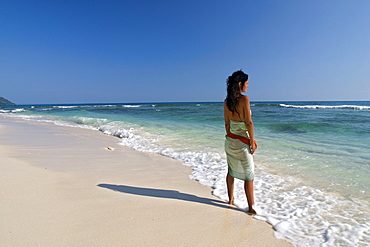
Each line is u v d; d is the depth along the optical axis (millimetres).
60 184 3652
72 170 4602
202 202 3270
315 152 6156
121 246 2080
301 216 2891
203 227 2527
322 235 2469
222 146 7195
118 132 10383
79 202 2988
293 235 2449
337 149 6441
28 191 3250
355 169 4691
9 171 4133
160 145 7633
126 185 3867
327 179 4207
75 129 12320
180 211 2893
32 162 5000
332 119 14242
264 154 6047
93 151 6723
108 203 3012
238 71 2998
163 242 2191
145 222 2551
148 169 4992
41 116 22953
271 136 8836
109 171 4711
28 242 2051
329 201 3332
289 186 3926
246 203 3262
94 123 14961
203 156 5996
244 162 3029
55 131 11273
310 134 9133
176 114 21250
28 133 10242
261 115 18609
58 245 2033
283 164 5164
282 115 18328
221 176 4500
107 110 32531
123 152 6730
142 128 11578
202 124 13086
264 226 2627
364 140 7664
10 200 2916
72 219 2518
